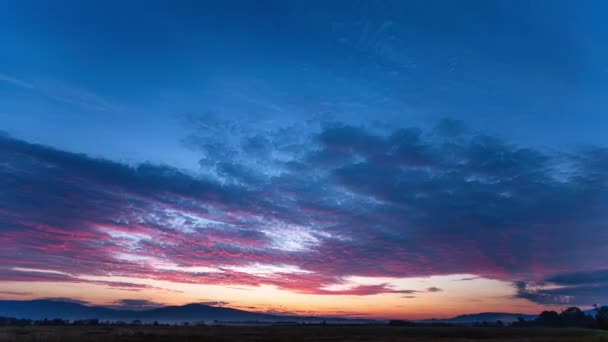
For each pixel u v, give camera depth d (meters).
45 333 63.66
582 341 59.34
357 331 99.06
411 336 76.62
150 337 61.19
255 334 75.00
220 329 102.38
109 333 66.88
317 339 65.31
